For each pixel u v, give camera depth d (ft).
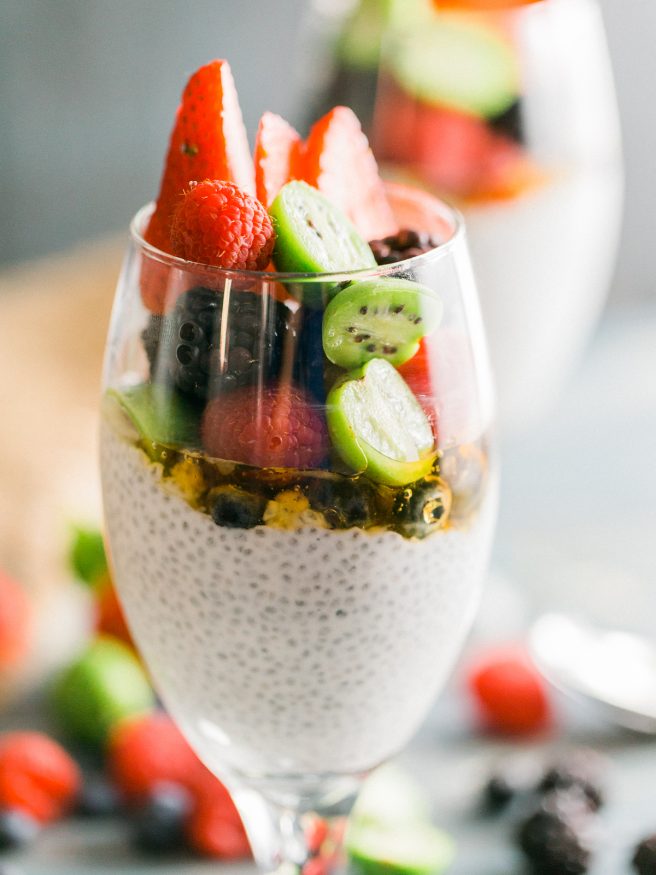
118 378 1.40
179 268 1.31
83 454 2.27
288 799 1.47
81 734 1.90
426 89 1.88
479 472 1.39
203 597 1.36
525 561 2.20
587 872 1.70
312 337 1.29
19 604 1.99
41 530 2.13
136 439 1.36
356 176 1.42
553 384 2.44
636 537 2.25
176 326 1.31
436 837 1.73
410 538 1.34
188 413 1.32
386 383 1.31
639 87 3.60
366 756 1.45
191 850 1.77
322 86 1.98
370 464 1.31
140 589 1.40
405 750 1.88
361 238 1.34
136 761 1.81
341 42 1.95
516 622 2.06
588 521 2.30
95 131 4.08
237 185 1.35
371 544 1.33
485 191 1.90
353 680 1.38
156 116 4.08
